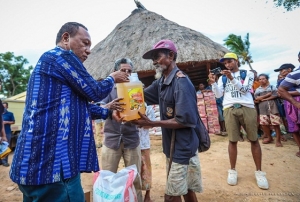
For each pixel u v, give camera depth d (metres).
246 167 3.82
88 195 2.40
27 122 1.31
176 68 1.96
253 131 3.11
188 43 7.20
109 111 1.90
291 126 4.22
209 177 3.48
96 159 1.49
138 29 8.73
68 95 1.38
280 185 3.10
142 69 6.79
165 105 1.96
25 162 1.25
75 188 1.35
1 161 5.47
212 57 6.77
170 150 1.91
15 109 8.23
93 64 8.31
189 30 8.29
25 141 1.28
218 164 4.07
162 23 8.55
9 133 6.07
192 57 6.71
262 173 3.09
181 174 1.83
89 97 1.44
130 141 2.54
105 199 1.88
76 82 1.38
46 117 1.29
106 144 2.57
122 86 1.68
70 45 1.50
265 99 5.27
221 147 5.31
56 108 1.32
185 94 1.75
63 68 1.35
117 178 1.98
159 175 3.77
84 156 1.41
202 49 7.01
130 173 2.02
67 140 1.32
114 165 2.56
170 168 1.88
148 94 2.23
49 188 1.27
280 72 5.23
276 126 5.09
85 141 1.43
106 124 2.57
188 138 1.85
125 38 8.52
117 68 2.55
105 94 1.55
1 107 3.90
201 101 7.02
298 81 2.49
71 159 1.31
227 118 3.29
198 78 10.72
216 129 6.86
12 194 3.51
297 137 4.25
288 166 3.79
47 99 1.31
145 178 2.84
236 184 3.18
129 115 1.66
